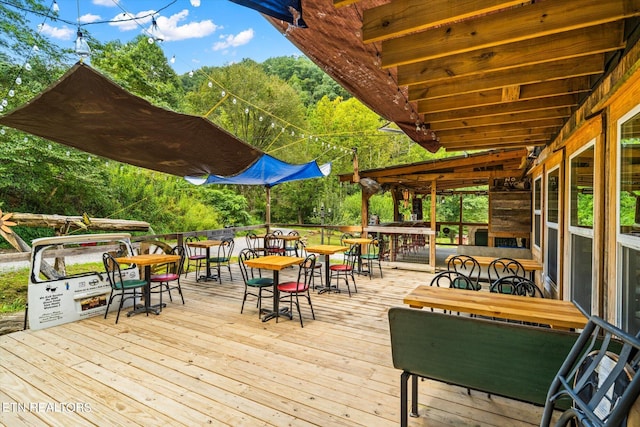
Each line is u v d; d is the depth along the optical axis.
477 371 1.67
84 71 2.69
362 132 20.25
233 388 2.44
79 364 2.82
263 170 7.28
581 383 1.07
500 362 1.61
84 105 3.19
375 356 2.98
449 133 3.63
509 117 3.02
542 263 4.41
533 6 1.53
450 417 2.12
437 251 10.27
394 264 7.36
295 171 7.59
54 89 2.88
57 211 11.04
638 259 1.70
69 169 10.26
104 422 2.06
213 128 3.90
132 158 5.20
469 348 1.67
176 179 16.38
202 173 6.32
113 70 11.61
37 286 3.67
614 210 1.92
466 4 1.40
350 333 3.54
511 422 2.07
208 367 2.77
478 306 2.29
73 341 3.32
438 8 1.46
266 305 4.59
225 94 5.25
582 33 1.69
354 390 2.42
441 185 9.56
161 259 4.12
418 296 2.56
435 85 2.38
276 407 2.21
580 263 2.76
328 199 19.45
